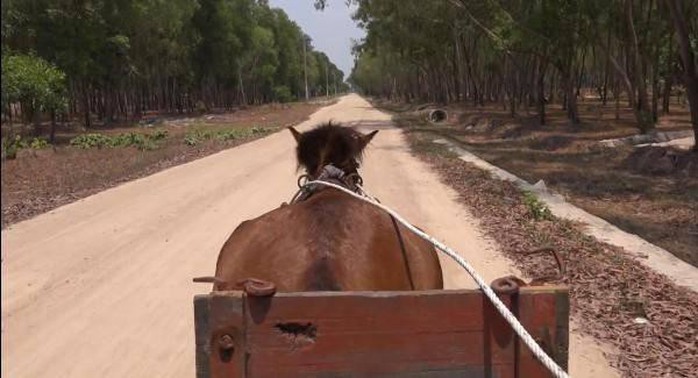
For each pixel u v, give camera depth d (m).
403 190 15.02
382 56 84.50
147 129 42.97
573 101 30.58
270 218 3.52
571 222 11.36
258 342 2.60
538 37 27.44
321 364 2.62
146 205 13.06
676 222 11.70
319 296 2.60
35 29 32.88
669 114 33.12
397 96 111.31
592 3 24.78
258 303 2.59
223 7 70.81
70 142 29.11
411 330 2.63
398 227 3.51
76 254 9.23
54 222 11.39
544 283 2.90
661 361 5.67
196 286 7.84
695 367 5.53
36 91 26.17
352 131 4.26
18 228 10.91
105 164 20.55
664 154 17.88
